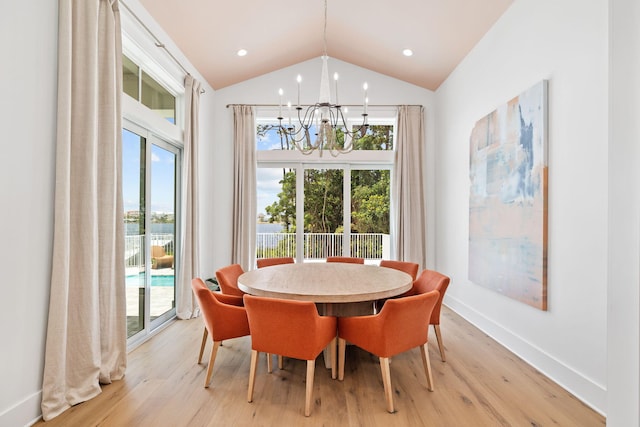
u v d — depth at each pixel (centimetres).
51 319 201
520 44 301
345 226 534
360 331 226
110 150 244
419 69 479
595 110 218
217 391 231
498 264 326
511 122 305
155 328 358
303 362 281
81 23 221
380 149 555
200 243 464
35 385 195
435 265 516
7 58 178
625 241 107
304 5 388
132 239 318
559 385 243
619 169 109
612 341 110
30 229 192
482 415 204
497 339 332
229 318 242
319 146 316
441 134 497
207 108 491
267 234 534
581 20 230
